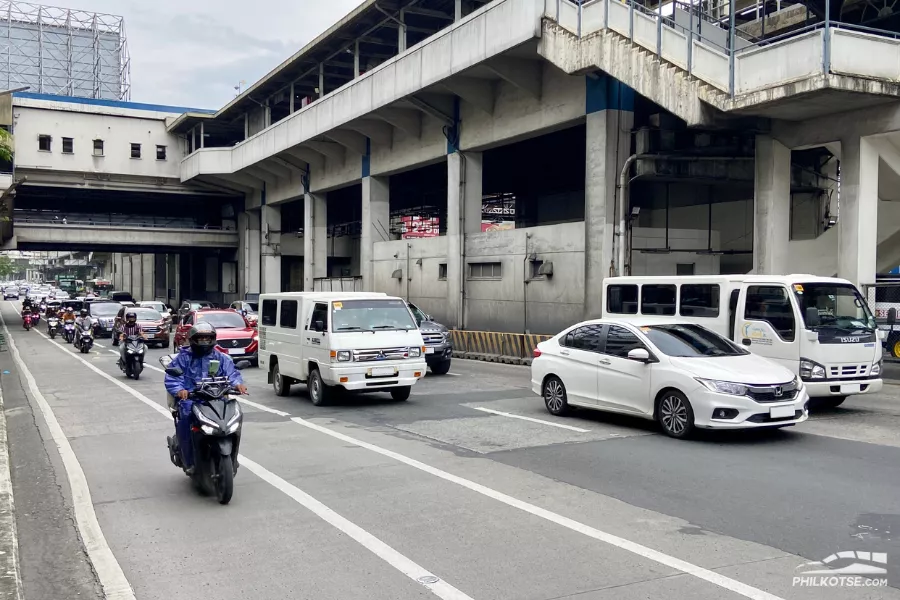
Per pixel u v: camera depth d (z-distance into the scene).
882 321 17.52
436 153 31.70
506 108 26.97
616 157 22.36
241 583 5.16
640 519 6.47
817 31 15.44
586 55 20.92
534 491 7.46
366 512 6.84
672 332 10.72
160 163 53.25
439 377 18.55
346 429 11.26
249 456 9.36
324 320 13.59
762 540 5.84
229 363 7.68
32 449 10.27
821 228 27.73
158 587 5.12
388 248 36.38
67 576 5.40
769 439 9.85
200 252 60.72
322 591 4.99
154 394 16.09
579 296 24.20
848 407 12.73
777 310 12.11
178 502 7.34
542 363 12.27
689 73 18.08
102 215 52.22
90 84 77.50
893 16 21.12
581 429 10.79
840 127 17.56
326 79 42.56
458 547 5.82
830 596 4.74
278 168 46.19
